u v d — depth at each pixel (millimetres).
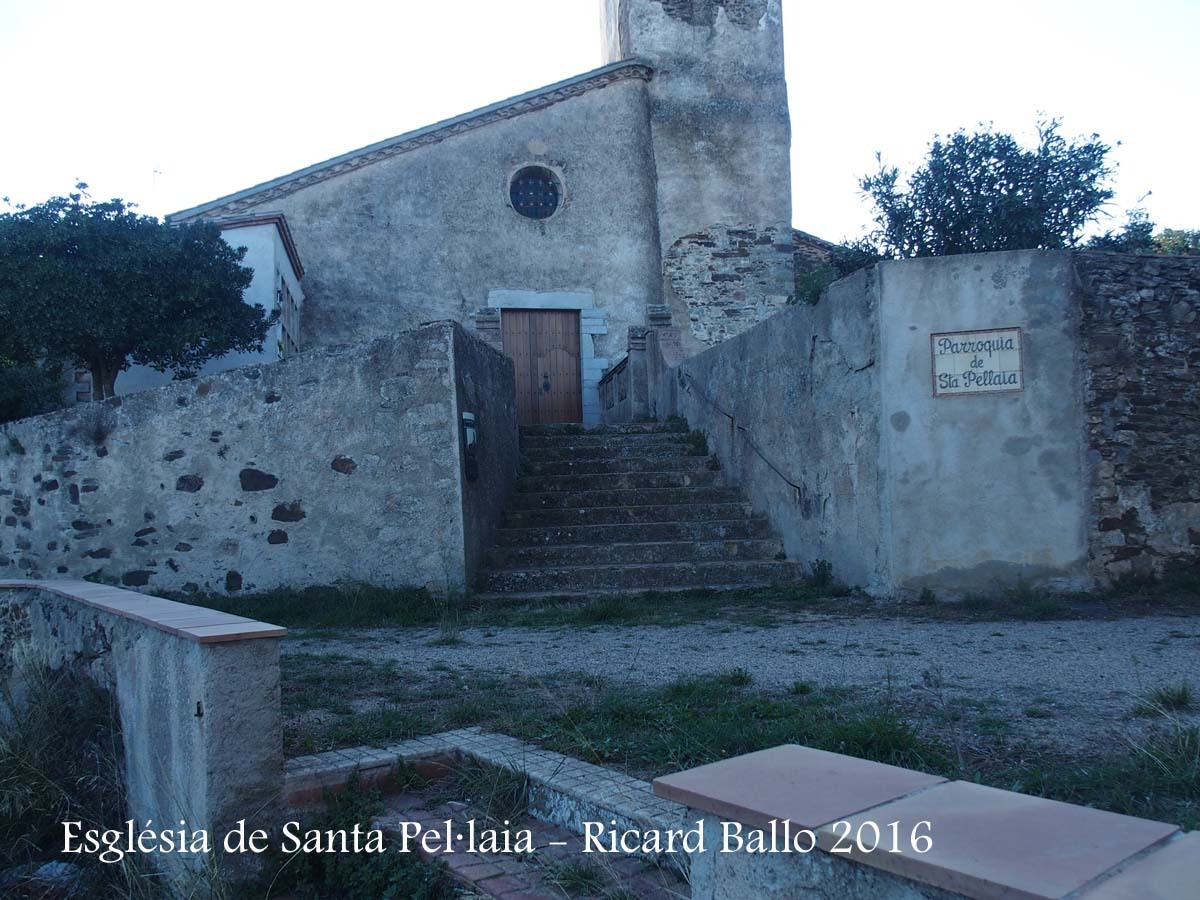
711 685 4887
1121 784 3117
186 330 10680
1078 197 11523
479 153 16125
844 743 3584
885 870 1637
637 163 16828
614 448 11820
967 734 3848
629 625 7305
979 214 11617
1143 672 4984
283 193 15234
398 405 8664
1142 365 7785
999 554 7582
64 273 10227
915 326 7660
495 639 6922
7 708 5199
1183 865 1542
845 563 8336
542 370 16328
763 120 17359
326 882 3396
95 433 8844
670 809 3127
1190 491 7793
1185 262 7957
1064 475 7605
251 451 8734
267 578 8633
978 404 7613
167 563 8688
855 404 8102
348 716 4617
